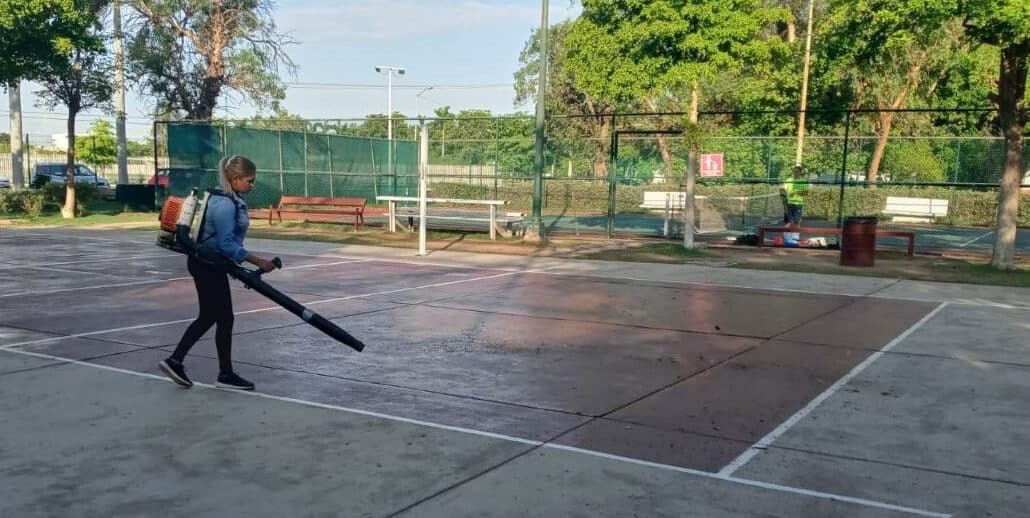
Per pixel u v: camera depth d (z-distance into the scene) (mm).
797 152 26562
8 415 5824
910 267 15547
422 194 16922
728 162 28250
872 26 14242
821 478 4797
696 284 13156
